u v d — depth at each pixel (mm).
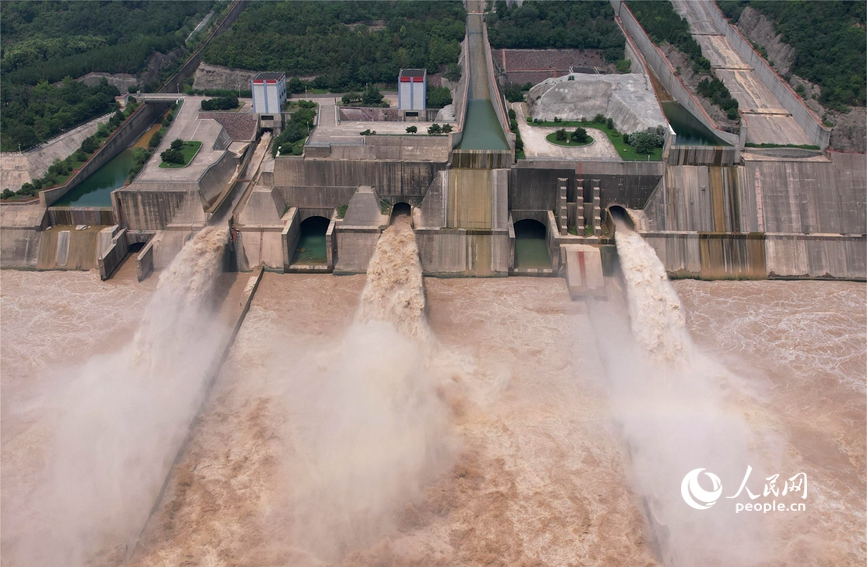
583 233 123250
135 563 71125
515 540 73500
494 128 144750
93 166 145125
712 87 152625
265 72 166125
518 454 83625
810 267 121625
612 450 84438
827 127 131750
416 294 109500
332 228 121812
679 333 105000
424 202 127500
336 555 71625
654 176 126188
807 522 75438
